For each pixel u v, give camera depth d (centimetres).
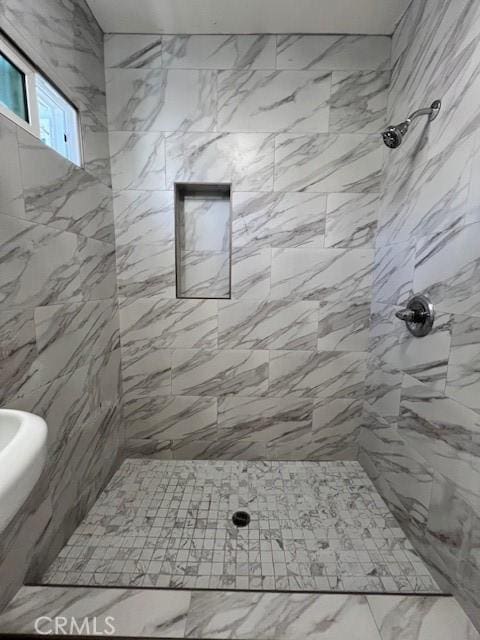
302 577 104
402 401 125
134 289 155
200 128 143
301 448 169
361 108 141
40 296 98
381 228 145
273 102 141
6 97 89
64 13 109
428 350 107
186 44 137
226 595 90
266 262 153
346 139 144
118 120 142
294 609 87
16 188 87
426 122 109
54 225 105
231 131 143
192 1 120
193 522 127
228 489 147
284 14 126
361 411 166
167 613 85
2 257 82
